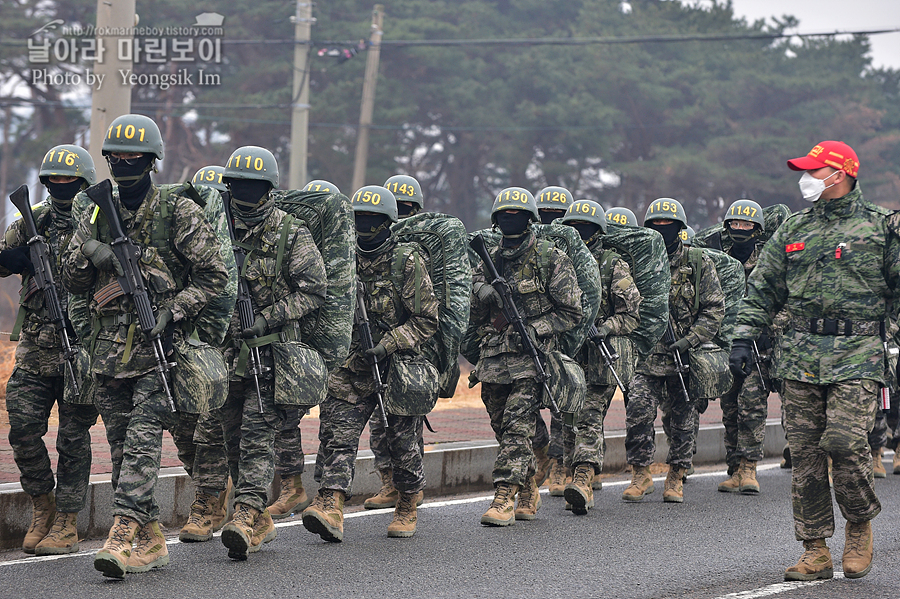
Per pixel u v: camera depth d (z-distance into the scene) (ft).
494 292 55.72
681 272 66.74
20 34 293.43
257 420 45.44
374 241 51.01
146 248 41.42
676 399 66.69
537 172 343.26
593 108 317.63
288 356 45.55
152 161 41.55
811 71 334.65
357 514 58.70
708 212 340.18
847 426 42.75
